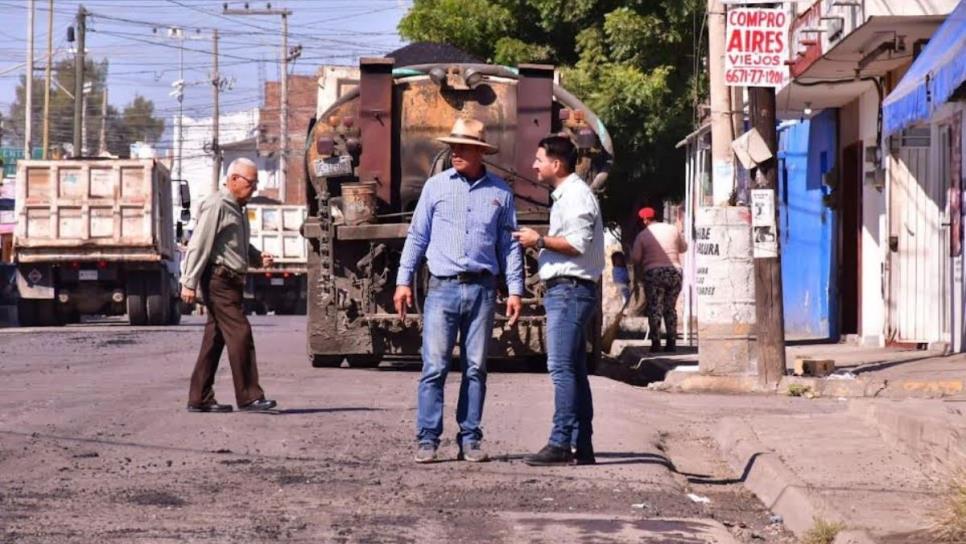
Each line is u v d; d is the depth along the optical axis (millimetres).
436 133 18891
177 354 23375
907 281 21984
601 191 18922
